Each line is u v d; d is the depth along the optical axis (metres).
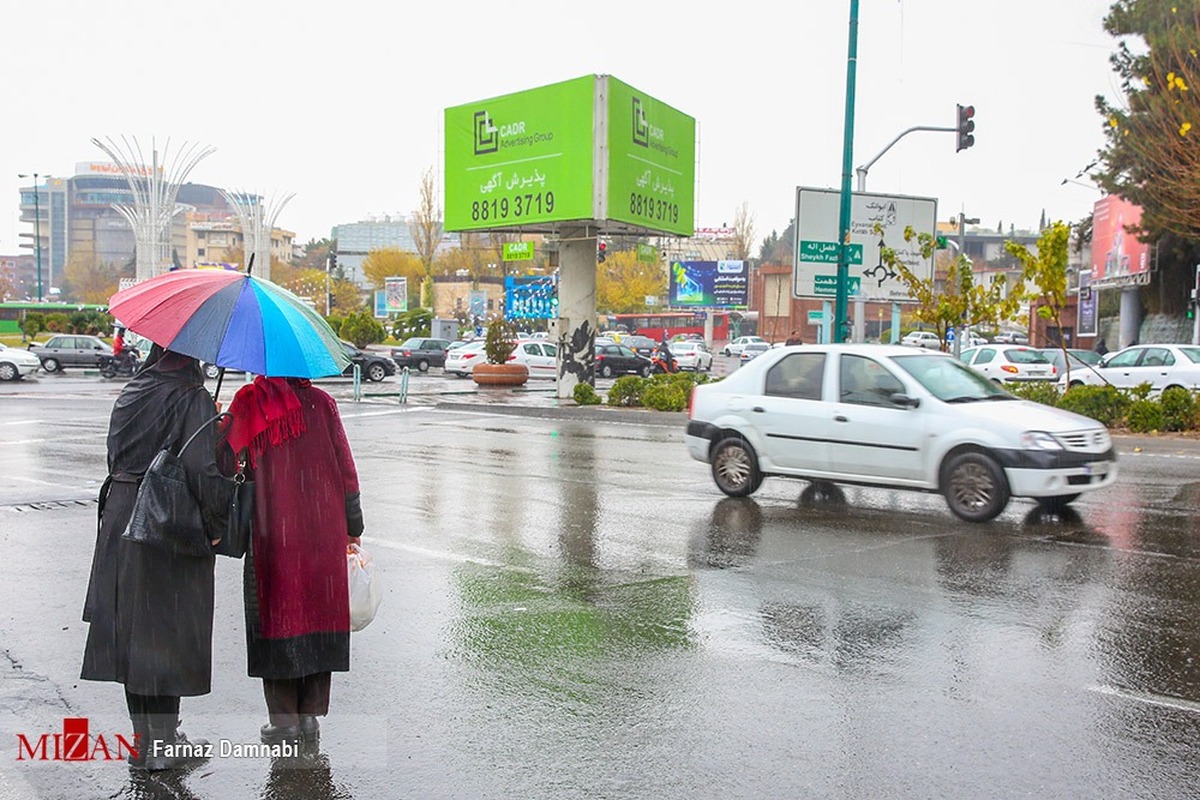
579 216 26.03
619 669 5.83
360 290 125.19
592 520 10.47
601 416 24.25
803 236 25.28
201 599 4.30
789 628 6.63
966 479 10.20
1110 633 6.52
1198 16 23.33
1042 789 4.30
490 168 28.38
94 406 25.19
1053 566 8.35
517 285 57.81
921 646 6.26
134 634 4.19
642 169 27.31
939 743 4.78
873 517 10.62
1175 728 4.97
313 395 4.47
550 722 5.03
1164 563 8.46
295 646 4.34
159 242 52.72
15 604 7.11
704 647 6.24
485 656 6.06
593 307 29.25
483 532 9.82
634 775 4.43
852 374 11.12
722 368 56.41
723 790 4.28
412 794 4.24
